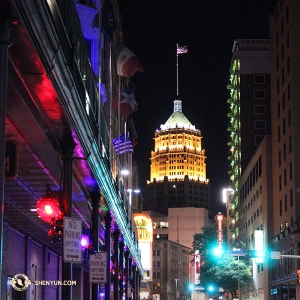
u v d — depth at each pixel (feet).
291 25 274.16
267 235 301.43
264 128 411.13
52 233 55.83
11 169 43.52
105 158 82.74
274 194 300.20
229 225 490.49
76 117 52.21
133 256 193.88
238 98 423.23
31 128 51.57
